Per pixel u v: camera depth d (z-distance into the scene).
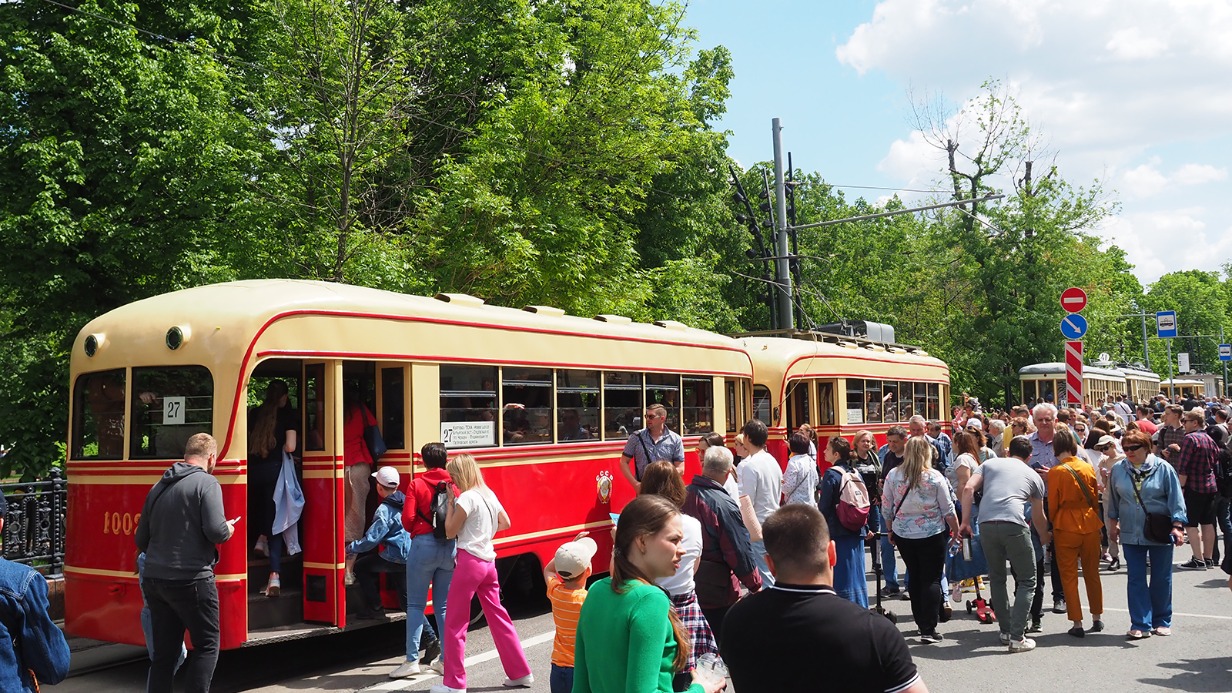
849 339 21.52
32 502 11.82
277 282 9.35
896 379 22.16
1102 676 8.06
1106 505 9.66
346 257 16.64
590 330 12.12
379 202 20.39
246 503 8.37
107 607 8.58
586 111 21.38
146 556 7.07
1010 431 16.06
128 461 8.57
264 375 9.71
